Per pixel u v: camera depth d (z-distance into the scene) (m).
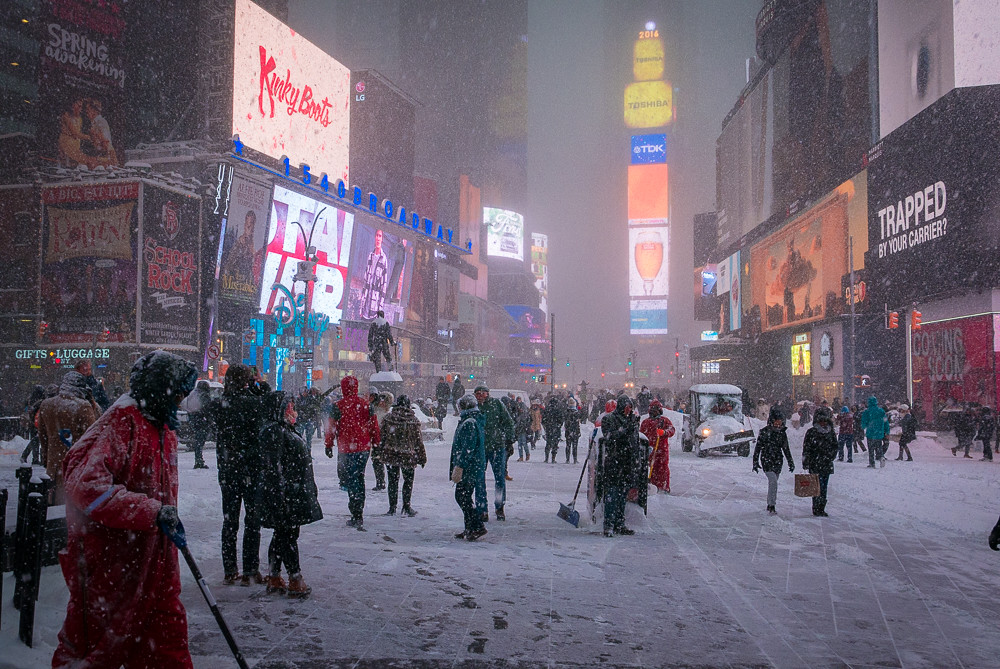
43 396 15.00
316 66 55.59
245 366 5.71
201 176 43.59
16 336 38.66
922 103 36.97
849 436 21.27
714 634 5.04
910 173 38.06
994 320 32.41
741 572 7.01
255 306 46.09
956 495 13.23
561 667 4.29
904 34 38.94
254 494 5.73
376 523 9.15
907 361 39.03
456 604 5.54
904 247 38.62
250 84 48.00
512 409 20.80
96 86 43.75
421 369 69.88
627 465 8.84
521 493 12.92
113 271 37.62
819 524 9.94
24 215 38.59
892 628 5.31
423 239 73.25
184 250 40.62
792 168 57.66
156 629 3.10
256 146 48.53
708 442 22.08
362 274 60.47
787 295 57.84
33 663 3.80
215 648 4.34
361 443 8.74
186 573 6.09
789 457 10.88
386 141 85.44
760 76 65.94
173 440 3.31
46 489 4.22
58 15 42.09
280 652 4.35
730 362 78.62
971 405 23.69
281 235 48.91
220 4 46.62
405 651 4.46
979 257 32.56
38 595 4.71
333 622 4.96
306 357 33.47
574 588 6.17
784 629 5.21
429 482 14.12
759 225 65.25
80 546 3.04
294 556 5.54
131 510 2.87
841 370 49.22
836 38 49.38
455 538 8.27
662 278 192.75
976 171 32.94
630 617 5.39
